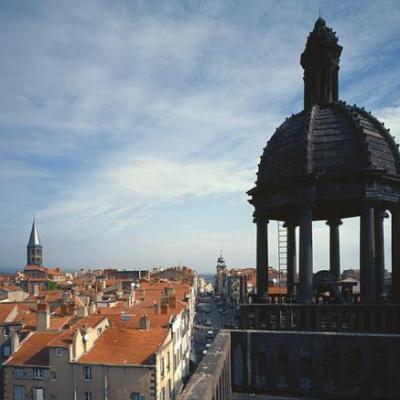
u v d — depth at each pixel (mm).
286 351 21516
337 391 20500
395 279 24438
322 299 25828
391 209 24891
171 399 60500
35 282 189875
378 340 20266
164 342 57312
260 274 25875
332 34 25812
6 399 55938
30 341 61312
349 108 24453
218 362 17234
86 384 53250
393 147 24578
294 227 30469
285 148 25062
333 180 22922
